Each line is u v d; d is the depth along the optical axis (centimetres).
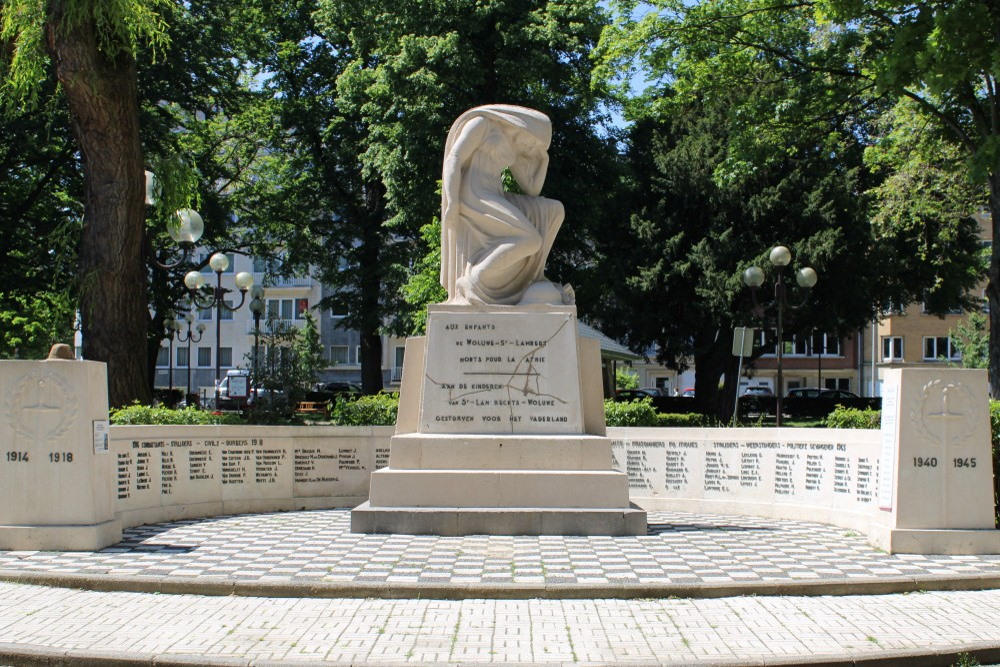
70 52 1673
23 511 991
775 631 689
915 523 985
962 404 998
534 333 1142
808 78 2222
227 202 3578
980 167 1673
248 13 3525
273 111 3728
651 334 3616
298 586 793
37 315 3186
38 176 2894
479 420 1127
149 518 1211
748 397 4178
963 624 711
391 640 662
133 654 631
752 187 3375
